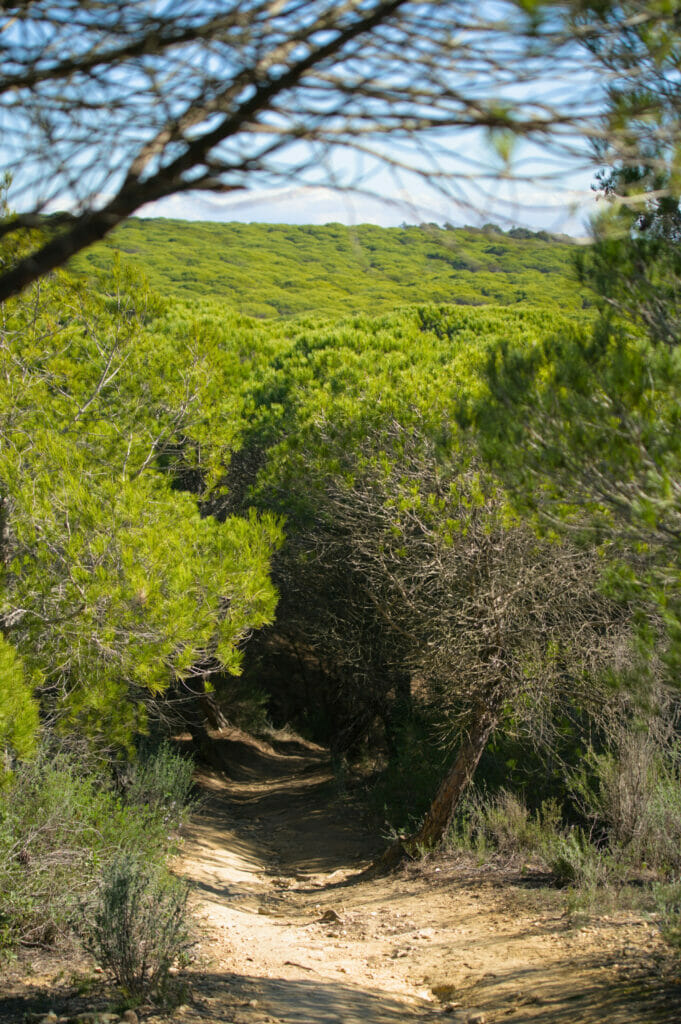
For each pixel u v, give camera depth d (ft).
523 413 14.75
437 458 30.19
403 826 41.98
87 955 20.54
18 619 25.09
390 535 35.65
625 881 26.76
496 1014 18.52
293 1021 17.33
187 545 27.99
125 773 37.29
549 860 29.55
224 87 4.72
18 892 20.47
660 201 13.67
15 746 20.62
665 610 14.38
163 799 36.24
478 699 34.58
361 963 23.99
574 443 13.55
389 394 37.04
